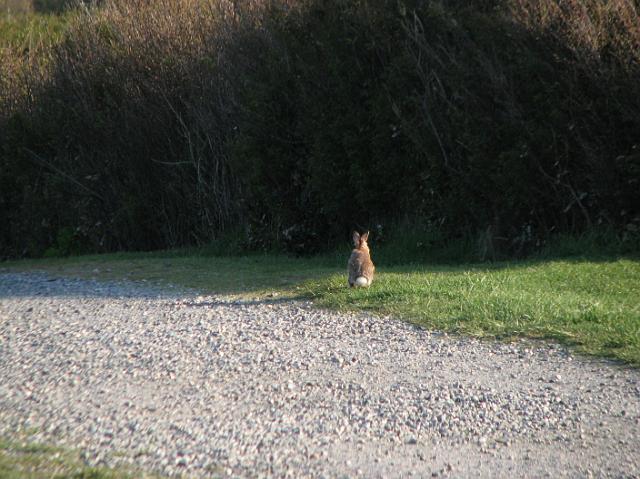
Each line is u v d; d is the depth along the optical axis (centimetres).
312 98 4100
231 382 1838
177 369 1953
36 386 1859
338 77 4003
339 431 1533
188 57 4891
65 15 7044
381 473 1353
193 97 4791
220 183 4825
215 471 1352
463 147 3725
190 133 4869
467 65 3675
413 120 3766
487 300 2411
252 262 4006
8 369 2020
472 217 3794
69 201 5359
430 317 2325
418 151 3831
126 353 2122
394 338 2164
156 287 3309
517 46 3562
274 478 1330
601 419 1564
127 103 5041
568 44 3425
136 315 2673
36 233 5459
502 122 3600
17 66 5934
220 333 2306
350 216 4169
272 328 2352
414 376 1839
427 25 3850
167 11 5219
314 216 4303
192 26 5034
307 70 4103
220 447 1459
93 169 5266
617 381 1758
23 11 7262
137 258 4500
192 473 1343
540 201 3562
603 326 2111
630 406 1619
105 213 5275
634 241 3344
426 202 3878
